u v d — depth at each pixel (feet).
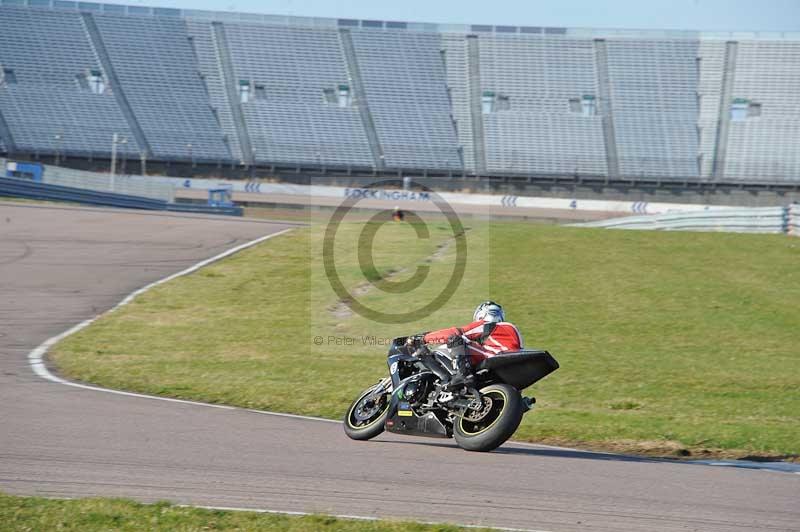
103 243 205.57
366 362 113.50
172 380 99.09
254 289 158.61
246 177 504.43
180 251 197.16
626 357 119.75
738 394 102.01
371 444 69.00
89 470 55.42
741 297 156.15
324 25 581.94
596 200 505.66
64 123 497.46
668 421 84.84
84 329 128.88
